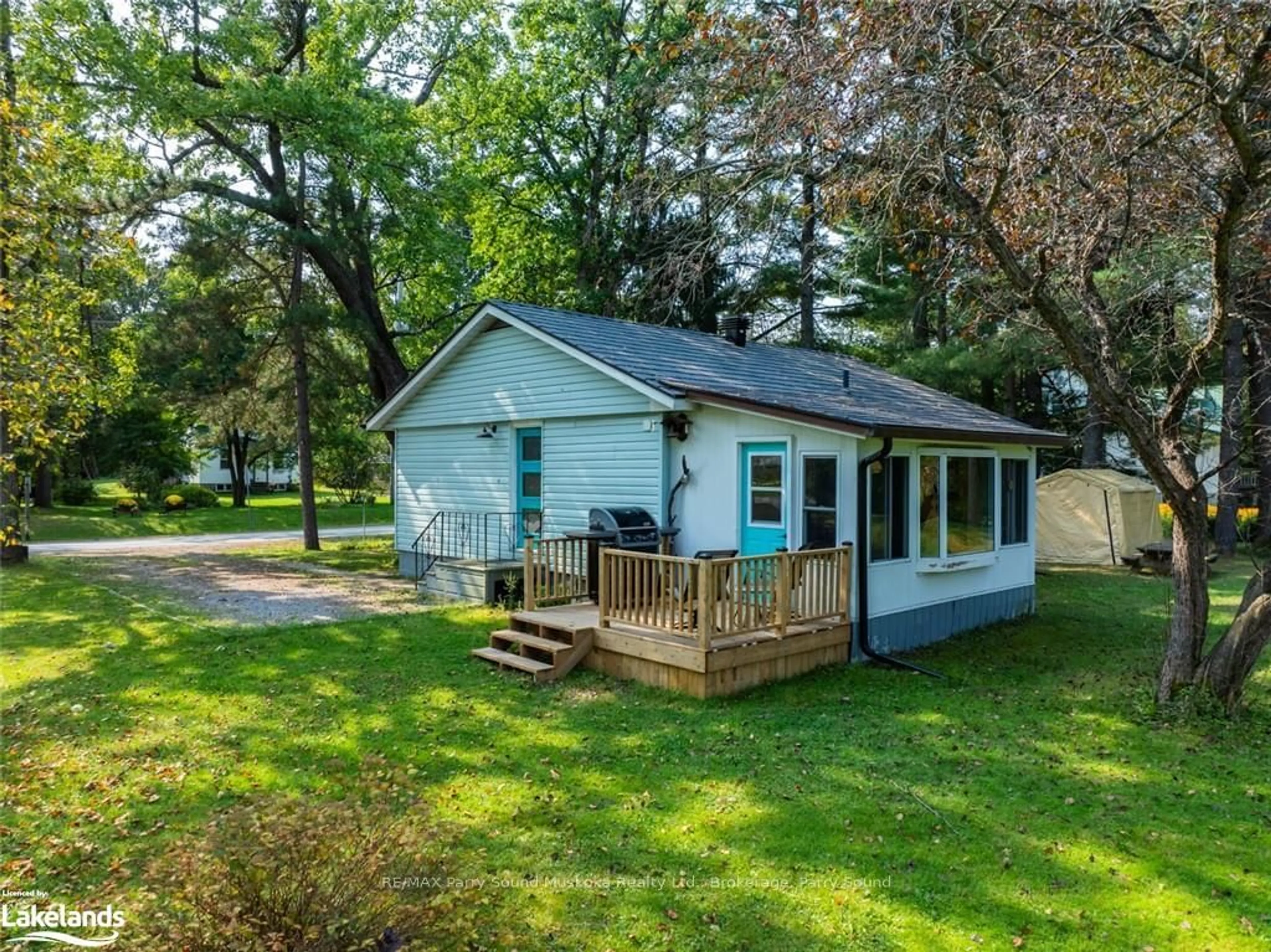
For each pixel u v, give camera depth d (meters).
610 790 5.07
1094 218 6.72
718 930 3.57
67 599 12.01
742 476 9.43
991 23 5.46
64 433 8.02
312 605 11.53
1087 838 4.45
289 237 17.05
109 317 20.02
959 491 10.20
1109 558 17.11
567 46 22.84
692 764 5.52
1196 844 4.38
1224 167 6.27
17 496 12.99
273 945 2.55
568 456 11.52
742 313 15.09
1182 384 6.77
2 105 7.45
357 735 6.07
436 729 6.22
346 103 16.56
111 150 16.17
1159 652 9.17
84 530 25.72
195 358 18.61
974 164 6.61
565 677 7.73
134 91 15.17
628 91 19.92
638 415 10.45
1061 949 3.43
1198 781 5.28
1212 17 5.22
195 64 16.88
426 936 2.86
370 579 14.55
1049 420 21.41
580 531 11.33
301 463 19.50
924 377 17.61
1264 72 5.62
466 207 19.45
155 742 5.91
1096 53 5.60
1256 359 14.31
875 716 6.64
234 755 5.67
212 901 2.66
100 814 4.74
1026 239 7.00
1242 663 6.64
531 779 5.25
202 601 11.87
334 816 3.07
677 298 8.07
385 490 37.34
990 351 16.03
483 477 13.20
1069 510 17.75
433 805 4.82
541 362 11.77
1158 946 3.45
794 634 7.80
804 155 6.24
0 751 5.73
